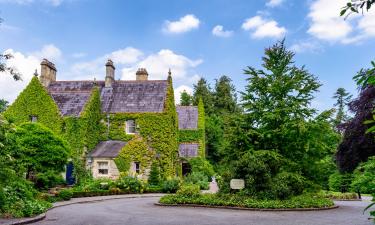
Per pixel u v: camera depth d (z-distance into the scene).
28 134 24.86
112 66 43.44
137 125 39.75
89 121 38.00
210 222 14.94
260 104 23.44
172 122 41.22
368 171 6.20
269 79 23.81
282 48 24.09
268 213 18.39
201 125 51.00
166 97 40.50
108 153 37.53
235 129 23.06
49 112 37.44
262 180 21.64
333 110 23.14
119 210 19.59
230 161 23.50
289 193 21.59
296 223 14.74
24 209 16.09
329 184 40.06
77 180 34.81
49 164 25.53
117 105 41.06
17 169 18.73
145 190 34.12
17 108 37.72
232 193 22.44
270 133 22.94
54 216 16.75
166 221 15.20
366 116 18.86
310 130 22.89
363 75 4.49
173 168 40.88
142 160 37.47
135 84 42.81
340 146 21.39
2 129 15.90
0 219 14.65
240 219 15.91
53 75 45.22
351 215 17.69
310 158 23.62
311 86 23.30
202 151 49.97
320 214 18.08
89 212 18.52
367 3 4.13
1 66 10.96
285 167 23.03
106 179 34.69
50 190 27.33
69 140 36.69
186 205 21.91
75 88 43.59
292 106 22.80
